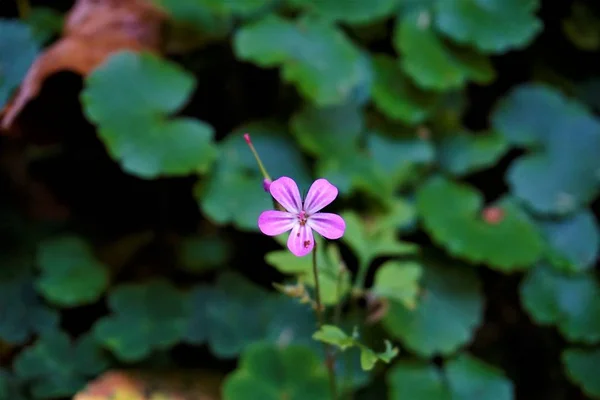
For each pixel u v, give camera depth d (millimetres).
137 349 420
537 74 524
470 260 430
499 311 487
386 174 441
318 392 409
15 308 432
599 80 528
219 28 448
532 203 451
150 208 482
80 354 425
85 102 422
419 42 453
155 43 442
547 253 447
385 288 392
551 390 467
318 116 445
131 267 454
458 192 448
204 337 427
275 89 468
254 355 413
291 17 466
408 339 422
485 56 464
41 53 440
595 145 461
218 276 442
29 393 418
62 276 434
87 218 482
